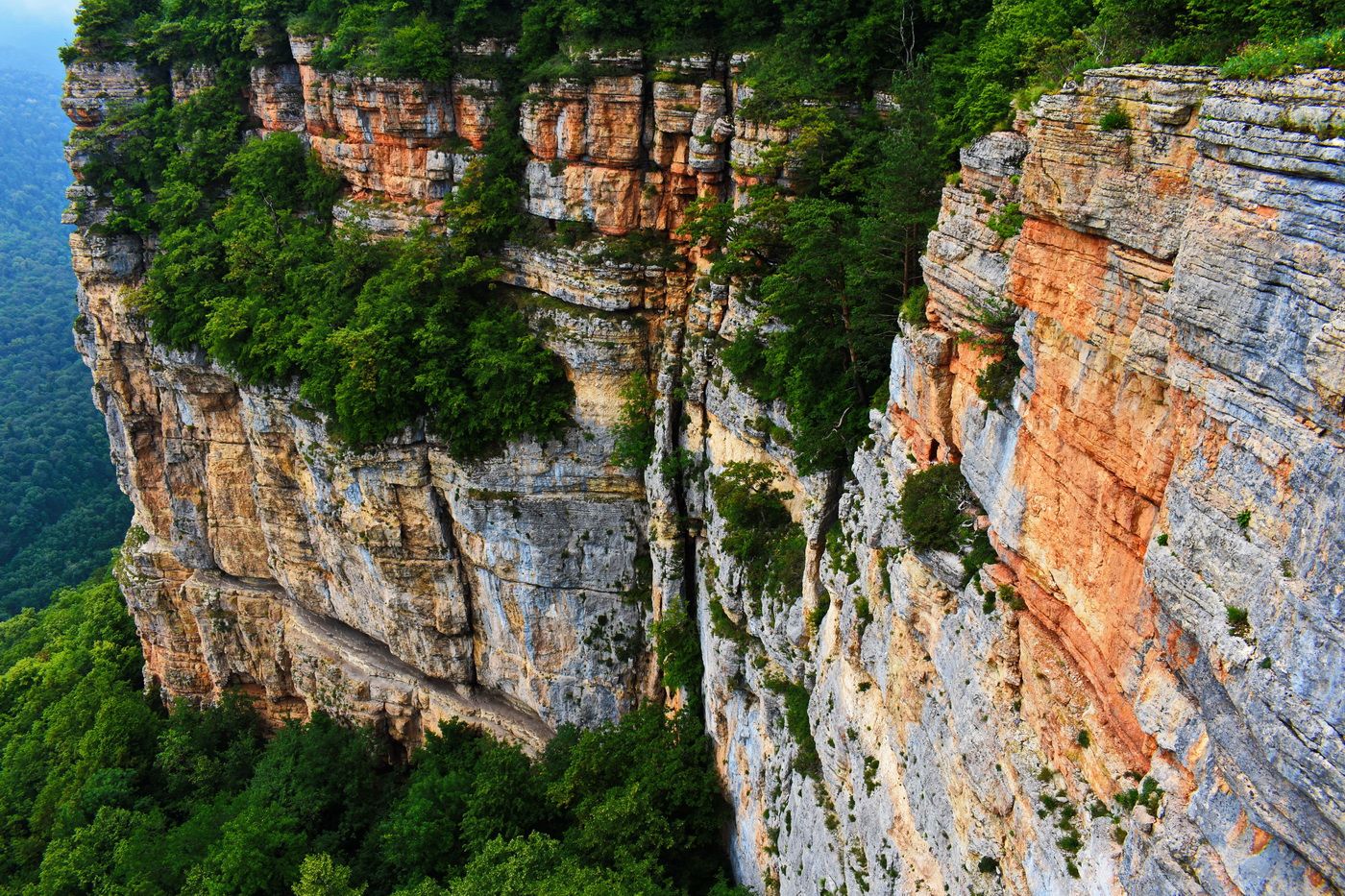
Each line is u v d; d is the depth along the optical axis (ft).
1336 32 47.65
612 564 165.37
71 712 218.18
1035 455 66.95
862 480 101.91
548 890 124.77
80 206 195.00
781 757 123.13
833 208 112.27
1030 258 65.36
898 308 103.91
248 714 209.05
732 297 136.46
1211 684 48.80
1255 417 45.01
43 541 347.77
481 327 160.35
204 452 196.03
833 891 103.81
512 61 163.84
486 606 175.11
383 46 165.48
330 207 186.91
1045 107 61.31
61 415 410.93
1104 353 58.23
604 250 153.07
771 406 128.67
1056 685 65.46
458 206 162.30
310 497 177.58
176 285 183.01
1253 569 44.68
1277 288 43.83
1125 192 54.95
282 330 169.68
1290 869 43.93
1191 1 67.92
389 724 191.52
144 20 204.13
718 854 144.77
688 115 143.95
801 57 135.74
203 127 200.13
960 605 78.43
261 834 157.89
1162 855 52.13
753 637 134.21
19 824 201.67
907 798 88.99
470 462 160.15
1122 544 57.88
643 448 155.33
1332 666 39.91
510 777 156.56
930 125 106.01
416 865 153.79
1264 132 44.68
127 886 156.87
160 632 216.74
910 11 128.16
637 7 145.89
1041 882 65.57
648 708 159.53
